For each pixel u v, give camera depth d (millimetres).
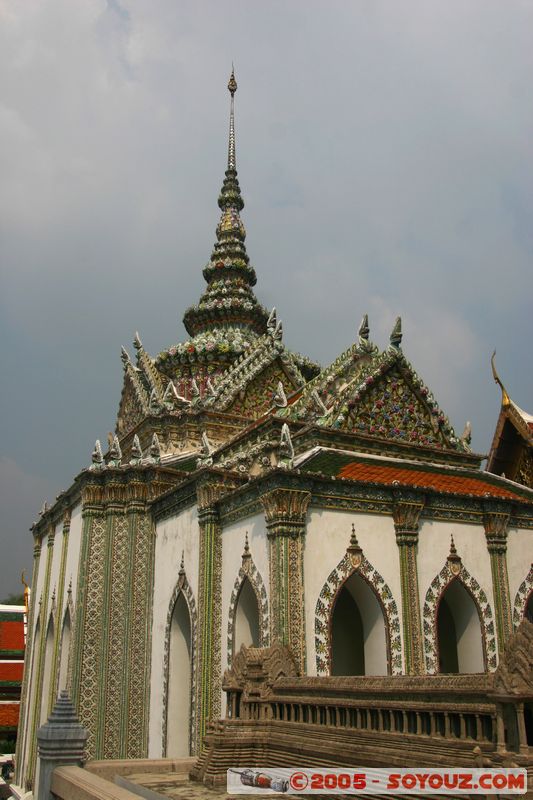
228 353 35188
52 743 16312
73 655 25109
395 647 19266
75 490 28250
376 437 23812
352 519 19641
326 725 13938
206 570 21406
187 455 28953
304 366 35688
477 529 21688
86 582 25672
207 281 40469
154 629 24531
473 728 10703
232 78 45531
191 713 21031
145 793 14414
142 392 32406
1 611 47719
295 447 23547
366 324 27141
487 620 20922
